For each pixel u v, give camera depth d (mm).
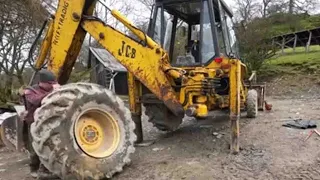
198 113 5484
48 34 5402
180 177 4355
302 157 5078
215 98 6152
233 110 5395
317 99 14211
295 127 7086
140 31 5473
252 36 19688
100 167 4168
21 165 5449
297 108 10844
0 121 6895
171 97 5586
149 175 4453
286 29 27438
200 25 6371
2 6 9438
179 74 5566
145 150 5773
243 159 5035
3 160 5867
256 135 6492
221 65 6074
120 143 4543
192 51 6660
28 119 4445
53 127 3824
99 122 4465
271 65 20484
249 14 25859
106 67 14922
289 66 20031
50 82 4578
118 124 4590
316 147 5586
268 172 4473
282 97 16047
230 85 5430
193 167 4719
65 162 3859
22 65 14609
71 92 4133
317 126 7223
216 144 5969
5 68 13992
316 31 22391
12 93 12148
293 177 4289
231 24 7777
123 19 5469
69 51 5297
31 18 10070
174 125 6816
